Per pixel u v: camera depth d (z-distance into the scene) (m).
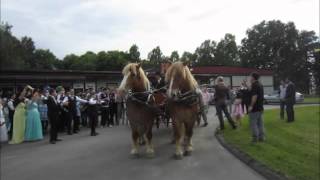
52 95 15.16
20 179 9.14
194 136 14.92
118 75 36.06
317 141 13.38
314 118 21.33
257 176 8.66
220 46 109.56
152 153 10.88
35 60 93.62
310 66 91.56
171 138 14.40
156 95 11.27
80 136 16.64
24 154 12.62
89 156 11.67
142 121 10.55
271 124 18.41
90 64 73.25
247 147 11.58
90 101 16.81
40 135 16.17
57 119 15.09
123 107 21.33
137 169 9.59
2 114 15.15
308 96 74.75
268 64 94.44
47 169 10.09
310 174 8.34
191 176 8.76
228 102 19.95
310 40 92.88
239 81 60.78
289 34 93.44
